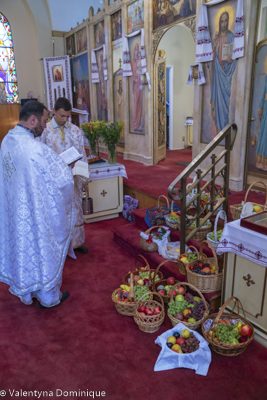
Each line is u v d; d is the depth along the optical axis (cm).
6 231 285
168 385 217
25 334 273
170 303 274
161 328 277
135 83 796
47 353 249
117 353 248
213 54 538
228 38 502
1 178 278
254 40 470
